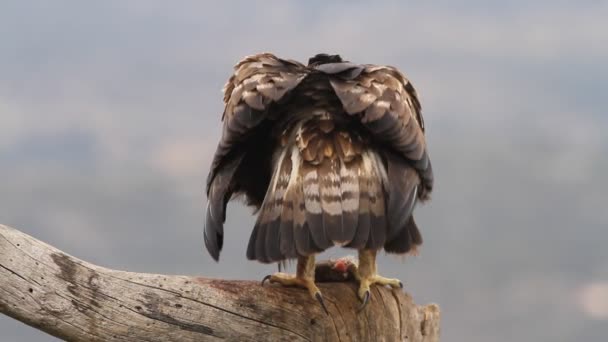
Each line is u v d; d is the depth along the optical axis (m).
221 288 7.82
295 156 7.86
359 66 8.67
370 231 7.48
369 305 8.63
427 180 8.16
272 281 8.38
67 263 7.21
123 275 7.46
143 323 7.44
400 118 8.08
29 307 7.06
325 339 8.27
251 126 8.05
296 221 7.48
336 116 8.09
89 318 7.26
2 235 7.02
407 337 8.93
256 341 7.92
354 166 7.76
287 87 8.12
